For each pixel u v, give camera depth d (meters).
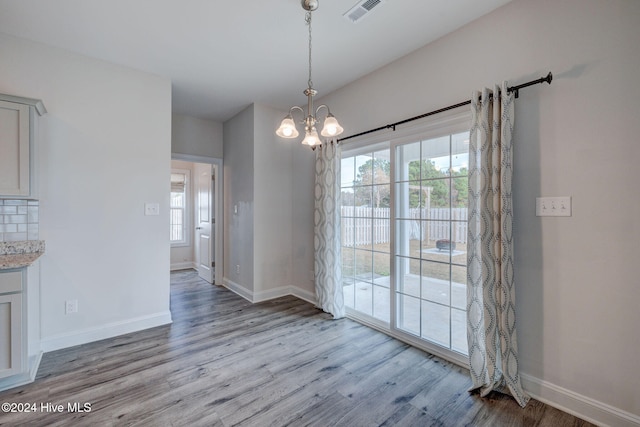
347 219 3.44
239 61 2.84
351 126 3.26
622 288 1.61
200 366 2.30
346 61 2.82
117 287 2.87
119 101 2.88
